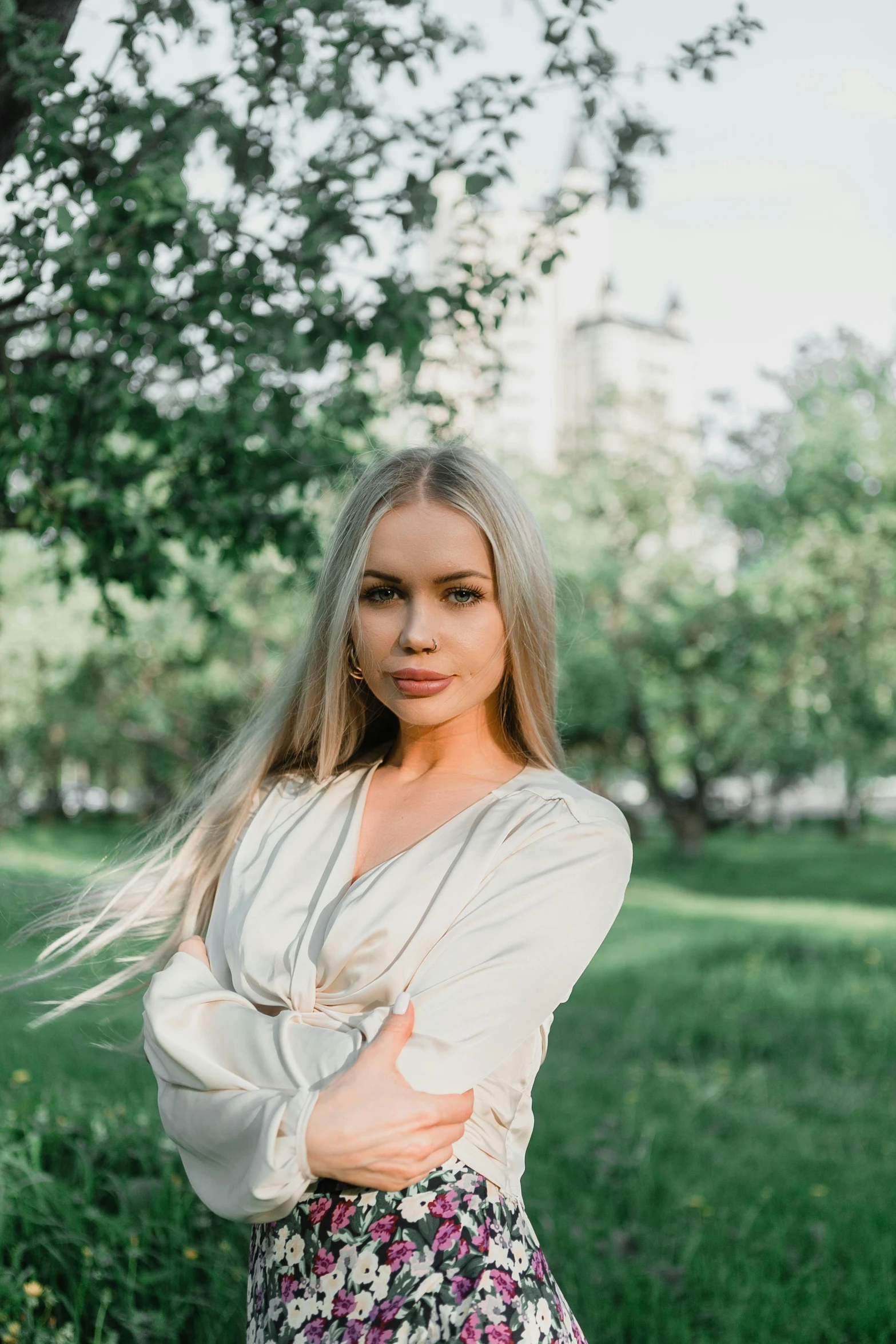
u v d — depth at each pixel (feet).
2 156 10.22
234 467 13.12
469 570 4.71
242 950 4.58
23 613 59.52
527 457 82.74
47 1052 17.53
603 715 78.38
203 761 5.96
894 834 138.10
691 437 85.30
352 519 4.94
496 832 4.57
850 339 63.93
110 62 10.84
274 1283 4.16
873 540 61.00
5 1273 8.97
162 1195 10.48
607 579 75.82
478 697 4.86
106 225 10.19
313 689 5.19
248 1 11.42
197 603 14.25
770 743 77.00
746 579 71.67
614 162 12.94
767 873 85.56
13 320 11.53
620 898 4.69
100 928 5.42
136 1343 8.69
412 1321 3.91
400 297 11.97
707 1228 13.14
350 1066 3.96
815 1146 17.54
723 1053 24.44
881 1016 26.96
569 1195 14.03
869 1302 11.26
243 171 12.25
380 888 4.50
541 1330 4.03
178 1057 4.13
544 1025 4.66
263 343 11.80
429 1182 4.12
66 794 133.39
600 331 307.78
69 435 12.73
